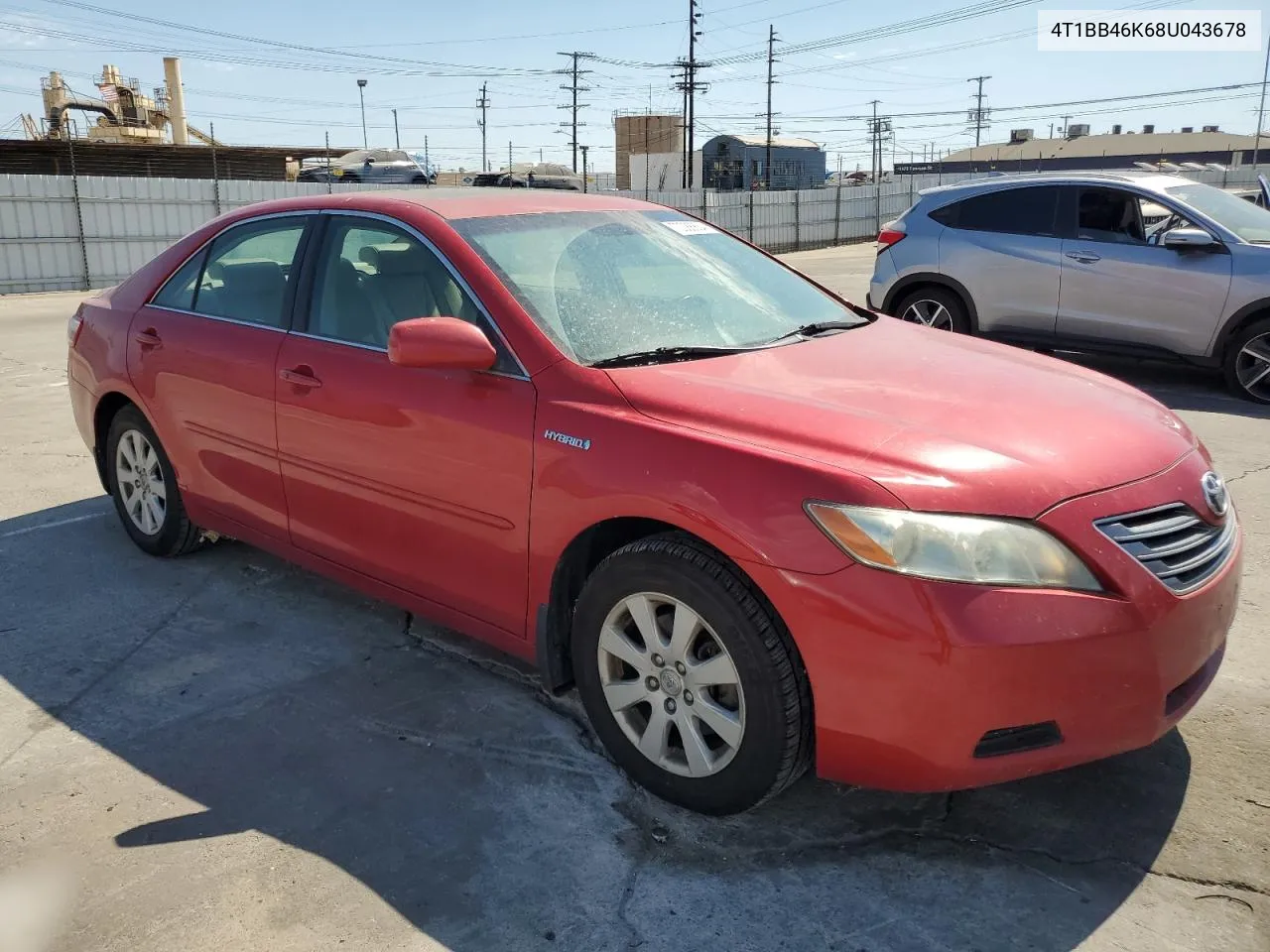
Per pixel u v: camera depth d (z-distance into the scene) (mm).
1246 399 7543
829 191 40125
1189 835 2633
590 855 2611
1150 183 7895
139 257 25609
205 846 2654
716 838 2670
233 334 3922
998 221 8477
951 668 2275
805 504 2404
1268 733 3090
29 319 16078
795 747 2523
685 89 54188
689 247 3855
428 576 3322
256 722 3270
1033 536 2342
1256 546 4609
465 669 3615
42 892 2480
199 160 39938
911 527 2314
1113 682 2363
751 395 2775
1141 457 2652
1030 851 2594
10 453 6566
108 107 50281
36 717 3311
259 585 4367
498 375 3033
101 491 5719
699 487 2545
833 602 2352
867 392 2852
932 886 2479
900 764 2391
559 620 3008
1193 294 7535
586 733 3189
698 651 2684
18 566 4586
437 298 3279
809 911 2400
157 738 3182
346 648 3787
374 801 2844
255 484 3900
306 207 3859
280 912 2408
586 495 2756
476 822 2748
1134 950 2256
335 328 3586
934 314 8930
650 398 2791
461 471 3086
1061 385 3078
